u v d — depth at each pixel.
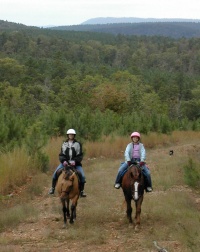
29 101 65.69
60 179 11.35
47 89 96.94
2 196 14.17
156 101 84.19
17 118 23.34
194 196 15.23
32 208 13.05
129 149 11.49
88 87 84.81
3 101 59.66
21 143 19.66
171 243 9.77
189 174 16.64
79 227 11.27
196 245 9.28
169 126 38.25
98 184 17.06
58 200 14.34
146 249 9.51
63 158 11.63
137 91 71.75
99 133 28.88
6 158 16.86
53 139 25.39
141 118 39.41
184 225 10.77
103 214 12.42
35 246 9.90
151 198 14.45
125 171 11.55
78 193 11.52
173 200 13.90
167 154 27.23
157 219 12.01
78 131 27.95
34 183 16.38
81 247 9.77
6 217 11.98
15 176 16.38
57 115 28.59
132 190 10.89
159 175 18.69
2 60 119.81
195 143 34.03
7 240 10.25
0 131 19.41
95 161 23.72
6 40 196.62
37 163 18.67
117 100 55.59
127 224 11.62
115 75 109.94
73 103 54.81
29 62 137.88
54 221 11.98
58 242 10.22
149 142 33.19
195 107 95.00
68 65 149.12
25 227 11.50
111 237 10.53
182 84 144.50
